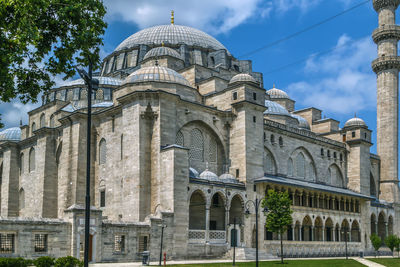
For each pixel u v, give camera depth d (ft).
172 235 174.19
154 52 261.03
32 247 136.56
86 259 84.12
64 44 96.99
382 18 325.42
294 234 230.89
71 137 222.89
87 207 86.07
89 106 89.76
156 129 189.98
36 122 279.08
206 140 217.97
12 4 82.69
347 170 298.35
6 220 133.08
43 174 237.25
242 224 205.46
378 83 327.06
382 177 323.37
